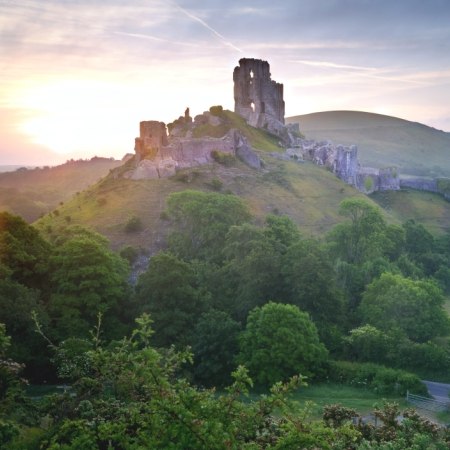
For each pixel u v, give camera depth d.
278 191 127.94
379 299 68.75
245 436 18.39
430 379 56.03
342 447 23.98
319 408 45.12
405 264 98.06
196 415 16.41
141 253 95.31
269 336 54.84
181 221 102.25
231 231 82.50
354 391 52.72
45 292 63.25
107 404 23.75
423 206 161.50
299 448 16.94
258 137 162.62
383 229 98.19
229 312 67.50
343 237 93.75
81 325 55.94
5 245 60.91
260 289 68.19
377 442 26.52
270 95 183.75
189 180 123.00
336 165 157.62
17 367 26.39
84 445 17.97
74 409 24.05
